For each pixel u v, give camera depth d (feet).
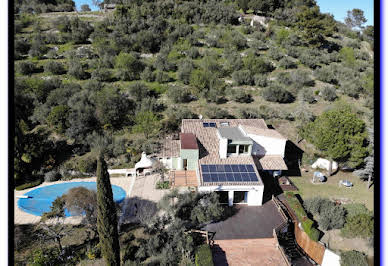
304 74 207.10
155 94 189.98
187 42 244.42
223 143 110.63
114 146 141.79
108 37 245.86
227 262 81.25
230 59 219.82
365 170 117.91
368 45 294.05
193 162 111.65
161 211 102.06
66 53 221.05
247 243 86.63
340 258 78.89
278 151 121.60
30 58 213.66
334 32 304.71
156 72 207.21
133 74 201.98
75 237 91.97
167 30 261.44
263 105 182.19
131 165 133.18
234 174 103.96
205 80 189.26
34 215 102.27
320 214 98.99
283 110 172.65
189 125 134.21
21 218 100.58
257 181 101.35
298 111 166.40
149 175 127.24
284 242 92.68
